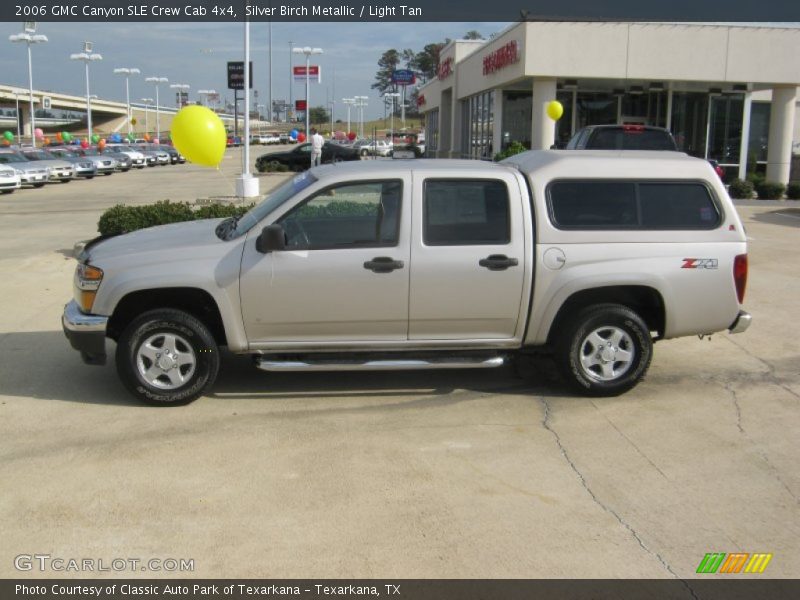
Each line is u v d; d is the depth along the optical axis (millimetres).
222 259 5645
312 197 5699
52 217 19094
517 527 4102
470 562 3764
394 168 5793
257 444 5160
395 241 5688
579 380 6020
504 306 5828
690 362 7121
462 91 32594
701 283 5945
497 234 5773
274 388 6320
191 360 5777
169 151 54188
